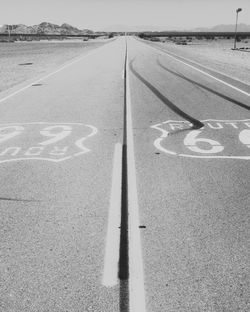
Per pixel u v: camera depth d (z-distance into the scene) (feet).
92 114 31.99
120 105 35.81
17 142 23.91
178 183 17.08
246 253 11.57
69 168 19.24
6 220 13.87
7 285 10.21
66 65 78.48
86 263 11.14
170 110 33.12
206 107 34.09
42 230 13.10
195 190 16.33
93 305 9.39
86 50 147.23
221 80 51.75
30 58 108.99
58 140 24.27
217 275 10.52
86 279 10.41
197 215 14.05
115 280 10.35
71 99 39.27
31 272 10.76
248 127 26.91
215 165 19.35
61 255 11.57
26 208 14.83
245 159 20.22
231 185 16.80
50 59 102.63
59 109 34.17
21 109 34.30
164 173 18.34
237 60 86.99
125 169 18.95
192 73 60.49
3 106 35.78
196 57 94.84
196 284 10.14
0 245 12.20
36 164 19.89
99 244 12.16
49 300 9.59
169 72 62.44
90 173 18.51
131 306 9.34
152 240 12.37
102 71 66.13
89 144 23.36
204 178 17.65
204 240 12.33
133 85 48.93
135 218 13.88
